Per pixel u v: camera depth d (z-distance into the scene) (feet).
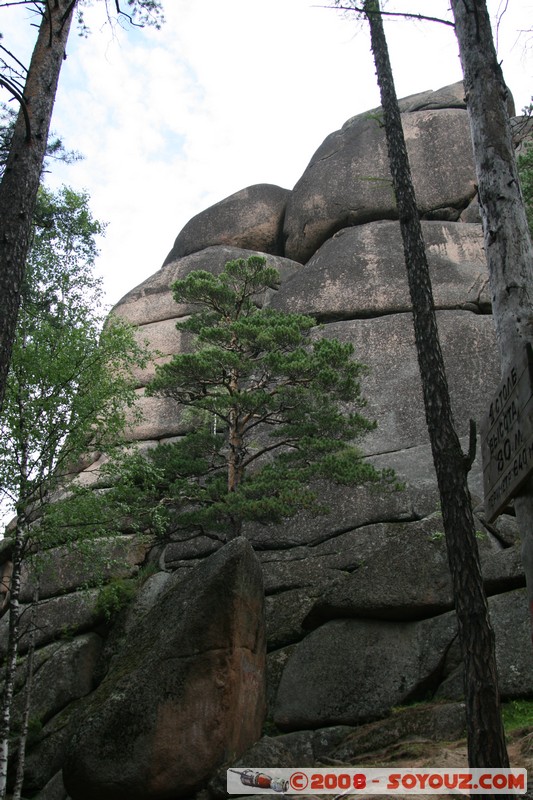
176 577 59.06
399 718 40.37
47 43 32.09
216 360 52.06
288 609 52.65
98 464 69.56
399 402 63.72
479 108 26.84
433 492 55.83
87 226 57.36
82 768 37.17
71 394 47.03
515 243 24.61
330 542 56.08
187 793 37.14
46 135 30.71
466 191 82.33
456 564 25.38
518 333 23.31
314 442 49.96
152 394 53.57
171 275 84.48
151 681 38.40
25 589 63.05
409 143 86.74
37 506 47.78
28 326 49.96
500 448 21.35
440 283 70.59
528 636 42.04
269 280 58.03
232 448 53.31
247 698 40.27
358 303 71.36
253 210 91.97
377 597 46.93
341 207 84.69
